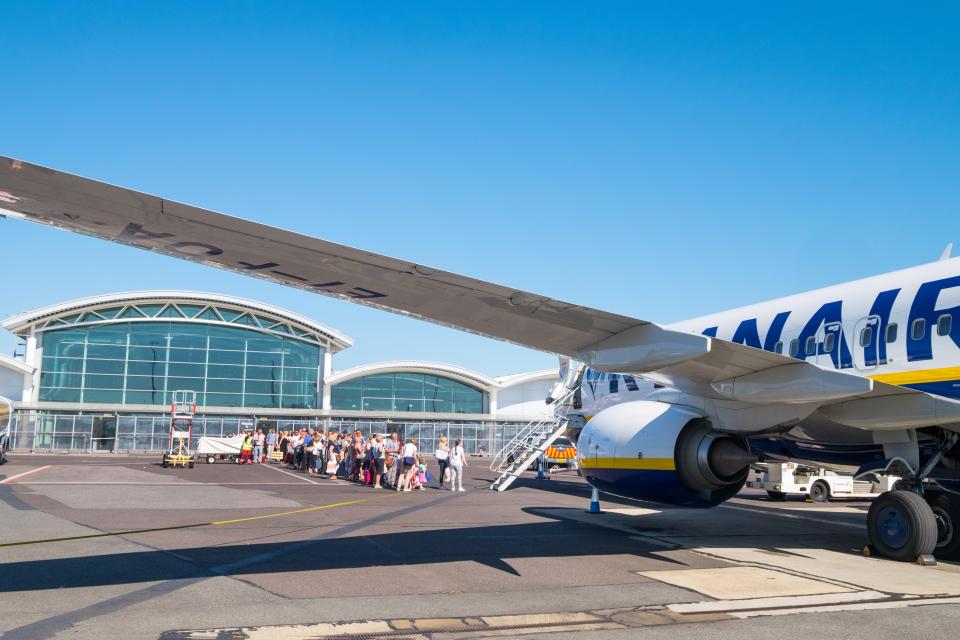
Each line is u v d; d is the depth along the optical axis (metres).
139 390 47.72
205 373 48.97
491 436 53.97
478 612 6.25
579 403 17.69
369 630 5.64
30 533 10.06
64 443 46.03
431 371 54.03
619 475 11.23
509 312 7.88
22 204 5.96
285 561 8.23
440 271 6.96
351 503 15.50
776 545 10.40
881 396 8.95
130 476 22.83
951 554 9.22
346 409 52.78
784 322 11.22
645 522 13.01
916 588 7.40
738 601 6.79
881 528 9.30
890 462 9.46
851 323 10.10
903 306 9.49
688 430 10.76
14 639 5.19
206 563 8.03
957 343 8.78
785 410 9.84
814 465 12.19
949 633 5.79
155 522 11.43
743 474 10.96
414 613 6.16
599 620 6.08
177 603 6.25
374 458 21.19
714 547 10.09
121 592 6.62
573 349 8.79
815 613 6.38
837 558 9.28
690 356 7.45
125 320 47.66
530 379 55.75
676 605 6.62
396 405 53.75
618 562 8.72
